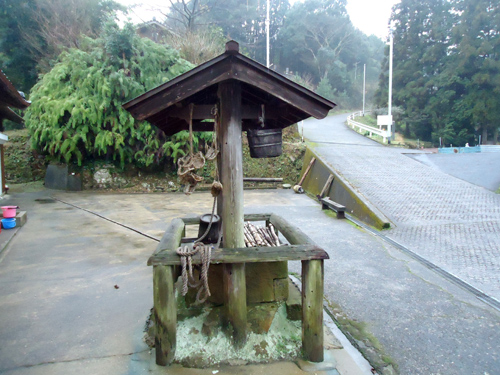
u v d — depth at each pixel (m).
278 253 2.59
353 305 3.82
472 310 3.70
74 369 2.57
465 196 8.96
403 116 30.45
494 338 3.17
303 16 42.06
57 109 11.37
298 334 2.97
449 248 5.71
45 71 16.27
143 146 12.77
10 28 17.19
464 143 28.02
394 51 32.09
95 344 2.92
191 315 3.13
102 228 7.21
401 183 10.05
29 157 13.91
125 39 12.05
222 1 34.06
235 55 2.51
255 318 3.01
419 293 4.11
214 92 3.13
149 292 4.02
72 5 16.92
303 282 2.67
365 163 12.18
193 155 2.83
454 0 29.23
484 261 5.10
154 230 7.07
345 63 47.78
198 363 2.61
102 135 11.75
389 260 5.24
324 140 17.42
